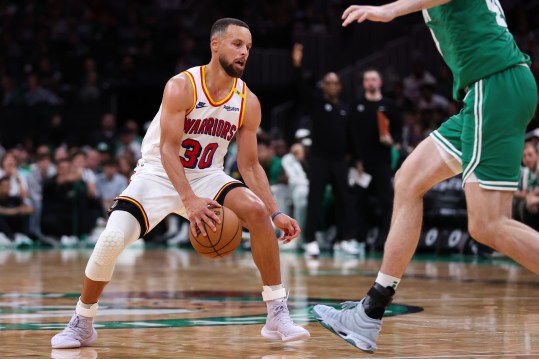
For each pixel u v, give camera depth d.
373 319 4.67
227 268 11.77
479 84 4.57
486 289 8.60
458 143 4.66
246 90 5.35
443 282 9.43
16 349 4.88
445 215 14.70
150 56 26.28
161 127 5.10
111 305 7.16
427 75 20.58
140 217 5.12
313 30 23.48
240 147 5.45
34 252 16.08
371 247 15.85
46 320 6.18
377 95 14.82
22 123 24.47
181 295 8.02
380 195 14.85
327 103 14.30
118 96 24.66
